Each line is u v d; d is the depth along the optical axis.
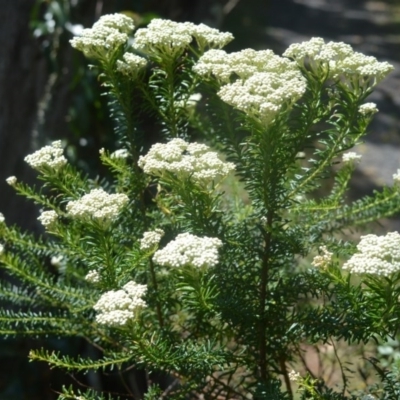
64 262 0.83
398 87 3.44
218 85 0.73
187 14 1.31
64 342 1.17
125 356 0.70
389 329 0.65
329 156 0.72
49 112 1.24
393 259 0.62
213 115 0.74
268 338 0.71
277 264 0.72
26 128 1.26
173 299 0.74
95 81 1.24
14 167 1.27
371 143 2.78
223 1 1.62
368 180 2.44
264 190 0.70
